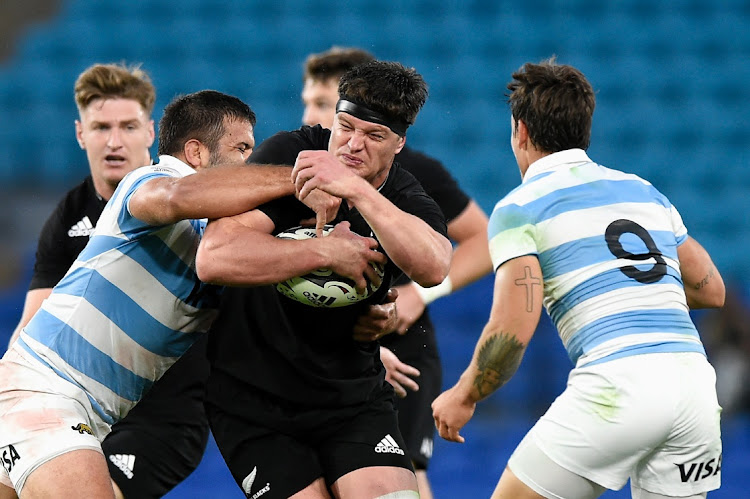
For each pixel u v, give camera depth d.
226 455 13.14
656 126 43.16
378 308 12.65
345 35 45.09
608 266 12.80
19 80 43.50
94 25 45.84
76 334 12.70
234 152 13.83
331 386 12.77
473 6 46.41
